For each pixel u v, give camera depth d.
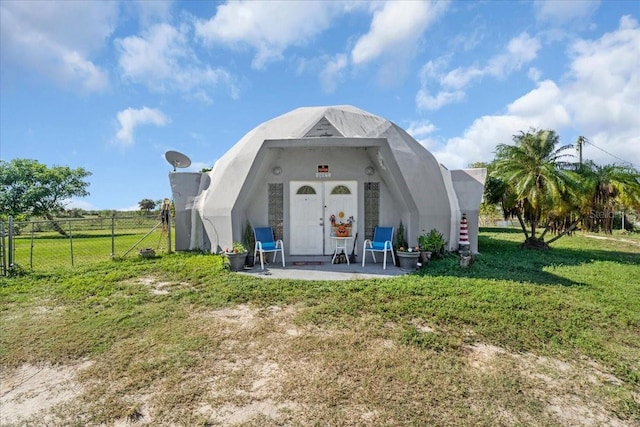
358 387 3.35
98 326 4.90
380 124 10.16
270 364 3.82
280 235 10.29
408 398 3.17
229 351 4.13
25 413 3.00
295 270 8.57
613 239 18.64
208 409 3.01
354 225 10.26
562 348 4.33
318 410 2.99
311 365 3.79
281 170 10.27
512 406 3.10
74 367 3.82
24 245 17.47
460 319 5.16
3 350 4.21
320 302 5.96
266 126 10.40
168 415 2.93
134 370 3.67
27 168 30.30
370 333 4.66
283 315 5.42
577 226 13.51
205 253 10.11
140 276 7.83
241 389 3.32
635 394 3.38
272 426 2.79
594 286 7.22
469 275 7.95
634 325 5.12
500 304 5.77
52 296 6.41
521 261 10.25
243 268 8.65
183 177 10.94
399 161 9.41
